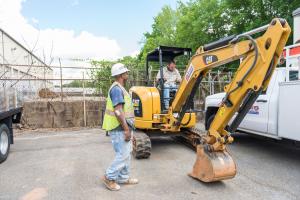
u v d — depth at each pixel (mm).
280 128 6098
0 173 5641
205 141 4910
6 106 6859
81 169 5832
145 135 6734
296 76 6715
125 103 4590
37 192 4648
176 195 4492
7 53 21656
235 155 6891
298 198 4418
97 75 12711
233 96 4480
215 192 4617
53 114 11367
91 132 10414
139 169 5777
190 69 5723
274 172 5625
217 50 4980
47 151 7453
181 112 6332
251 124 7023
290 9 17766
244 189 4746
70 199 4367
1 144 6391
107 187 4766
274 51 3912
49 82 13797
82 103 11641
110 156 6871
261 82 4062
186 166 5977
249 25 21359
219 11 26172
